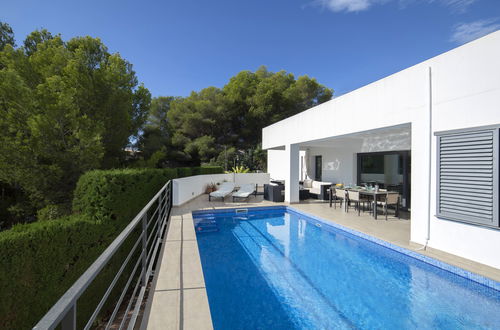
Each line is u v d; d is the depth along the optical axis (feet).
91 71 38.86
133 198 18.88
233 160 71.77
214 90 85.15
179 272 10.61
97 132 31.71
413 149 15.93
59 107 26.99
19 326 10.29
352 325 9.86
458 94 13.52
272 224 25.20
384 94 18.12
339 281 13.38
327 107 24.91
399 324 9.82
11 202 31.65
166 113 82.89
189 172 43.75
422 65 15.40
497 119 11.98
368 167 33.81
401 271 14.37
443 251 14.37
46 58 34.78
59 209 26.50
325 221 23.89
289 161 33.17
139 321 14.93
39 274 11.21
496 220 11.93
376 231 19.48
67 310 2.75
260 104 78.64
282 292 12.41
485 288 11.83
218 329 9.72
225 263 15.80
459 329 9.45
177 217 23.61
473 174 12.84
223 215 29.01
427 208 15.17
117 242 5.03
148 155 61.67
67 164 28.68
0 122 25.70
